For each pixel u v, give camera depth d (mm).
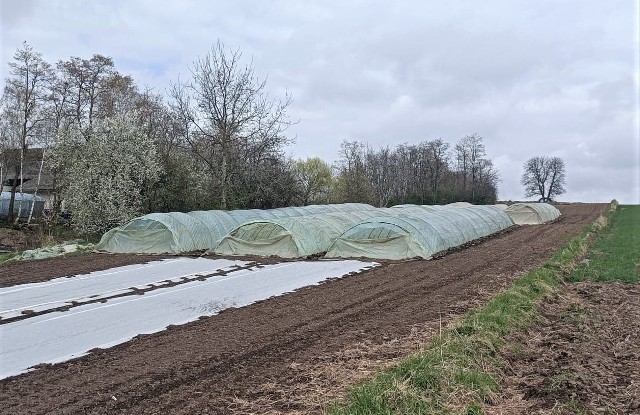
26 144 38812
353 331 8930
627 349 7684
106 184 25016
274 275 14773
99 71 41031
